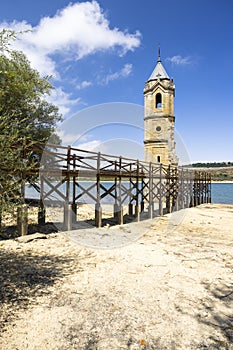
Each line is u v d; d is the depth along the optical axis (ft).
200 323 12.67
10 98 17.57
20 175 16.94
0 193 13.85
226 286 17.37
